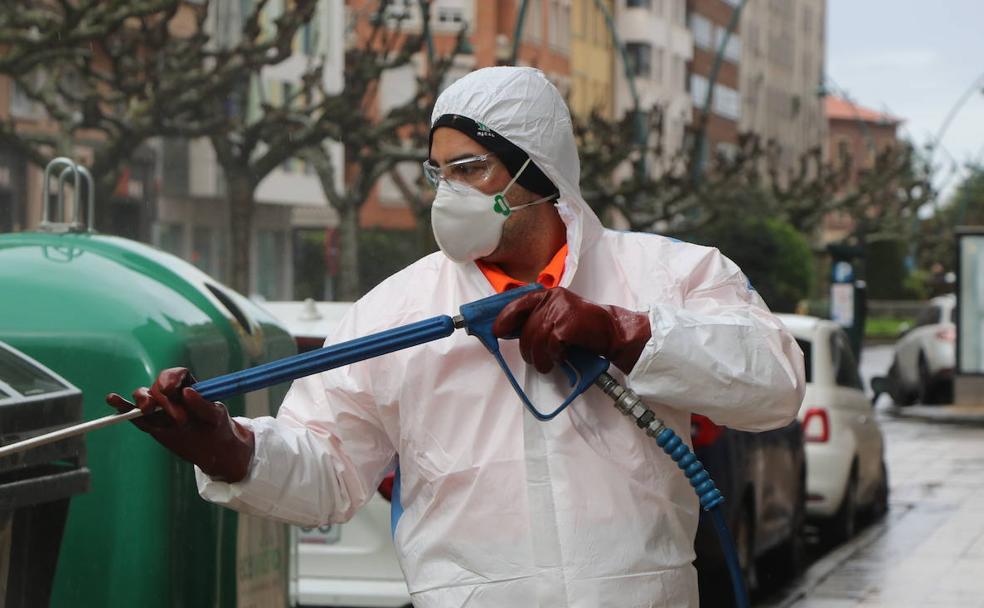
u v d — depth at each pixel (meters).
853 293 30.22
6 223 33.53
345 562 8.09
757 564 11.48
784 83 110.12
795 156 112.56
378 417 3.50
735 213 58.06
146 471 4.39
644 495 3.35
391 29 59.22
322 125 26.47
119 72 22.59
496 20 62.69
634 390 3.28
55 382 3.81
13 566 3.65
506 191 3.42
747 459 9.95
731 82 96.38
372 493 3.60
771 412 3.32
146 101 22.61
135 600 4.37
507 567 3.31
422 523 3.43
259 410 5.02
